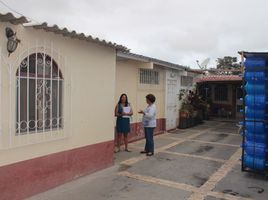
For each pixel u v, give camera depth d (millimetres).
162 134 13312
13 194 5031
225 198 5711
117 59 10070
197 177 6953
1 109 4750
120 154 8961
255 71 6645
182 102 15992
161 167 7684
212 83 21250
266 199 5730
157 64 12102
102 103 7219
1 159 4816
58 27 5316
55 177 5902
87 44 6652
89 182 6332
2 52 4723
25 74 5184
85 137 6684
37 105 5430
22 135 5121
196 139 12219
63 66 5996
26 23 4938
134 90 11227
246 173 7340
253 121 6793
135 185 6262
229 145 11031
